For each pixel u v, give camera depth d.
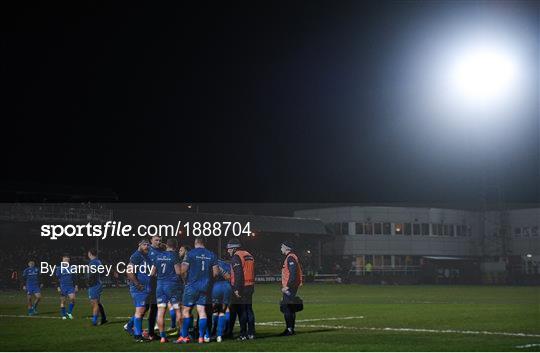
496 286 61.38
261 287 56.84
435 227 82.31
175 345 14.59
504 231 81.56
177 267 15.45
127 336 16.66
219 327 15.12
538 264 79.56
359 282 72.50
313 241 77.88
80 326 19.64
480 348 13.58
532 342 14.68
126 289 52.31
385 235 79.75
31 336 16.84
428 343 14.49
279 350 13.40
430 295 40.06
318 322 20.44
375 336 16.00
